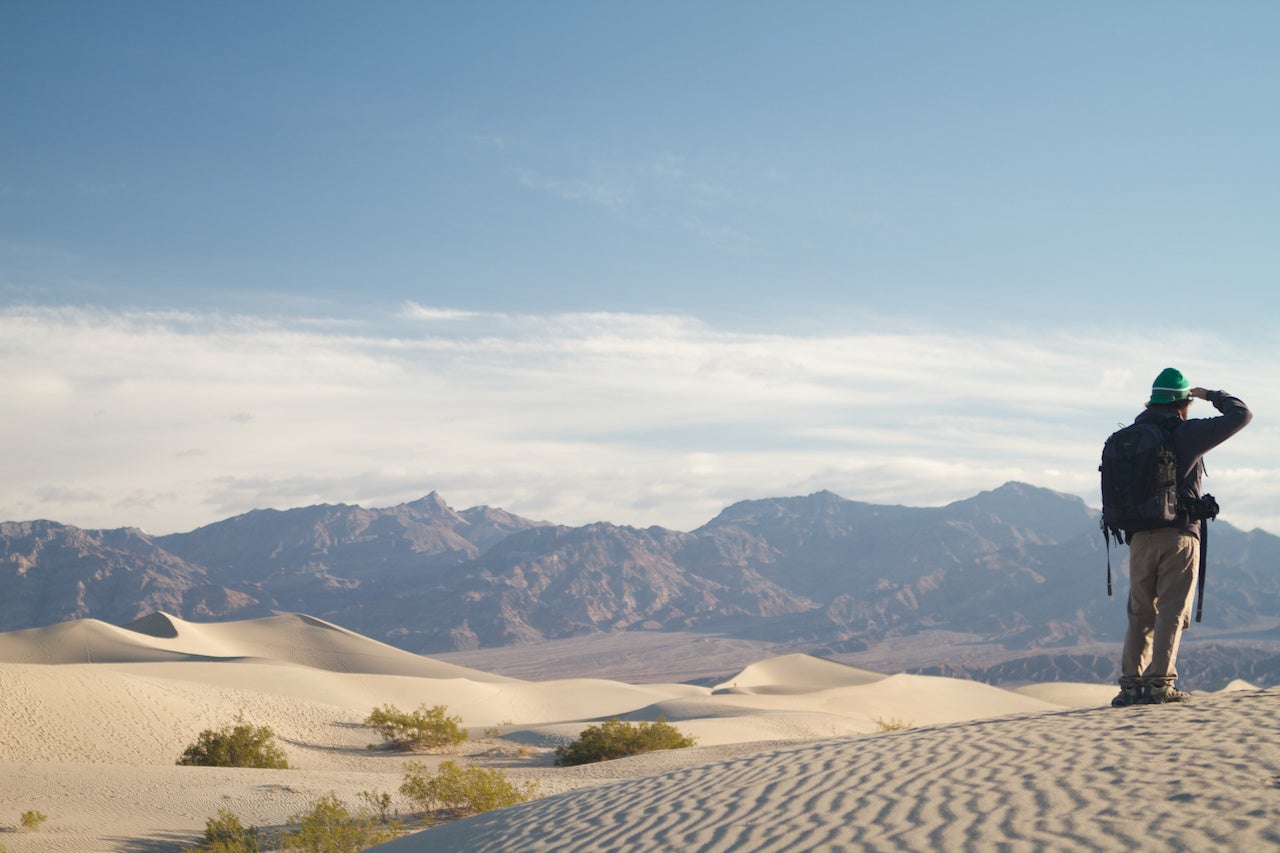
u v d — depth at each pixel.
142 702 50.25
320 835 18.27
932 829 6.94
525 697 100.75
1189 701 9.53
